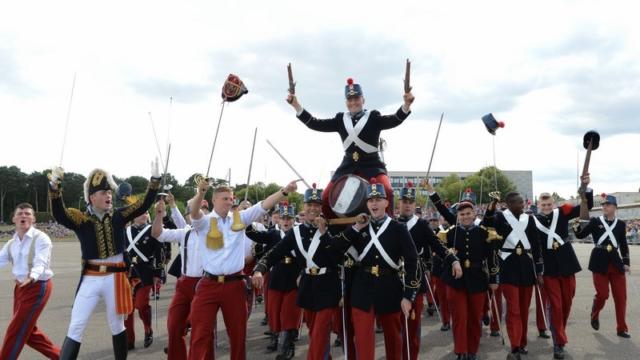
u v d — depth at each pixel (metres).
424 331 10.28
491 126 7.86
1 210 103.81
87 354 8.48
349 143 6.27
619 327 9.46
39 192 106.12
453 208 10.52
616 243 9.63
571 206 8.88
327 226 6.45
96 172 6.61
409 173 100.62
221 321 11.72
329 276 6.36
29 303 7.14
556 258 8.59
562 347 8.11
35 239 7.30
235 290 6.30
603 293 9.66
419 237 7.86
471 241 7.98
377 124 6.24
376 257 5.88
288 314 8.23
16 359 7.07
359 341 5.71
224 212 6.50
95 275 6.45
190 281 6.99
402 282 5.98
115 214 6.62
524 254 8.19
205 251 6.34
